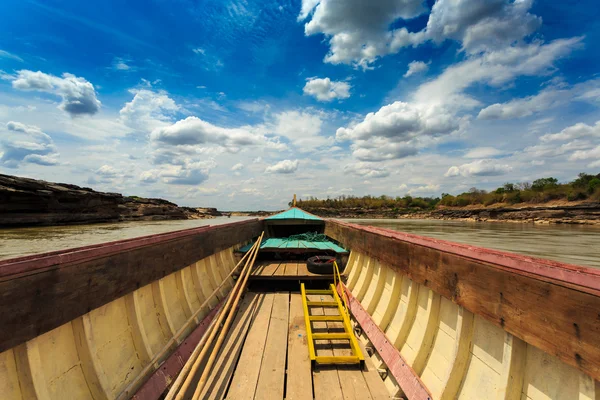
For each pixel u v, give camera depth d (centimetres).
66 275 200
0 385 170
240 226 768
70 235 3123
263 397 285
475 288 219
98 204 5134
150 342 305
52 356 203
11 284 160
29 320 170
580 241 2853
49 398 190
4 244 2439
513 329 181
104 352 246
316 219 1093
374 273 498
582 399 150
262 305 525
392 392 295
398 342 333
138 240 291
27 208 3984
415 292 344
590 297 134
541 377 177
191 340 365
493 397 202
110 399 224
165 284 377
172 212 8038
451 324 272
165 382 286
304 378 316
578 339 139
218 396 286
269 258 824
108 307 263
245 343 387
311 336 375
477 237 3319
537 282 165
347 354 364
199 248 471
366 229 527
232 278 623
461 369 238
